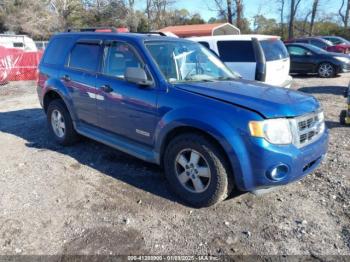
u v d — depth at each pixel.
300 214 3.65
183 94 3.82
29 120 7.84
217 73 4.75
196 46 5.01
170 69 4.27
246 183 3.45
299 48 15.46
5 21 47.12
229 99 3.60
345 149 5.47
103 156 5.34
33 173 4.73
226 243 3.22
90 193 4.16
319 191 4.12
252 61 8.05
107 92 4.60
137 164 5.01
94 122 5.02
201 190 3.74
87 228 3.46
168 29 23.45
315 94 10.67
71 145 5.83
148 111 4.08
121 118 4.48
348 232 3.34
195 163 3.74
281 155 3.36
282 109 3.46
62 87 5.45
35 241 3.25
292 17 38.62
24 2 48.84
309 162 3.63
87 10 49.19
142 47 4.32
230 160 3.44
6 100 10.79
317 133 3.83
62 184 4.39
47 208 3.82
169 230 3.42
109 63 4.74
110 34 4.87
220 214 3.68
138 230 3.42
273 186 3.47
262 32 42.41
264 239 3.27
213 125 3.46
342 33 39.00
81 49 5.31
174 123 3.77
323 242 3.21
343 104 9.04
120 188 4.28
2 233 3.36
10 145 5.97
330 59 14.84
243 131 3.36
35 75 15.91
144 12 47.31
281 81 8.73
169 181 4.03
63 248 3.15
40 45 30.69
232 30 23.84
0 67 14.66
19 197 4.06
